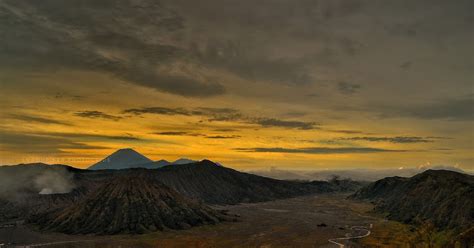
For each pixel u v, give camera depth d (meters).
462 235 164.12
